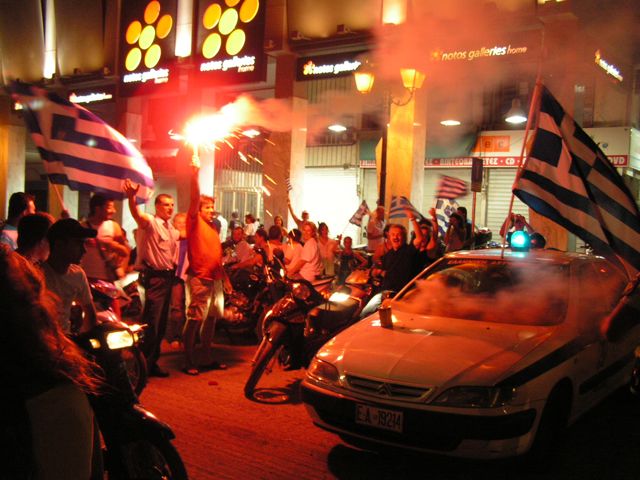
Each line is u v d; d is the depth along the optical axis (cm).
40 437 192
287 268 849
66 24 1830
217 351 841
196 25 1574
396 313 557
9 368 191
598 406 619
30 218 437
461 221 981
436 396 418
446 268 607
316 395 462
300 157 1491
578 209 509
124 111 1773
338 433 458
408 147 1326
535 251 638
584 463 473
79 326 455
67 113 648
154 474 330
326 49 1410
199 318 704
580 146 486
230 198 1814
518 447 413
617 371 565
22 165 2102
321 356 484
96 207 647
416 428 417
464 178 1736
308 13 1404
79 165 650
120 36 1742
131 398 340
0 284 192
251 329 923
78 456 198
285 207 1470
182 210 1686
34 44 1912
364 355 461
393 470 454
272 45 1437
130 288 988
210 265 707
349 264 1314
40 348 192
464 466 461
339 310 660
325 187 1980
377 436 433
